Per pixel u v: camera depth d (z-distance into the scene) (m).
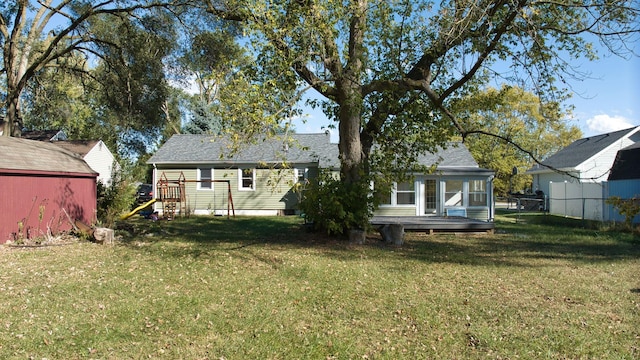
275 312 5.57
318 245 11.32
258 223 17.92
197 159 23.17
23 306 5.70
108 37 19.12
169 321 5.20
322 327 5.07
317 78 11.06
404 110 12.46
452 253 10.48
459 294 6.52
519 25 9.88
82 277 7.44
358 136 12.23
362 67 10.78
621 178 19.03
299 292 6.55
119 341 4.58
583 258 9.77
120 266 8.43
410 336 4.81
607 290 6.80
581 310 5.75
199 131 32.28
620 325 5.16
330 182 12.18
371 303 6.02
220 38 16.78
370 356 4.27
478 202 19.61
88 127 39.38
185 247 10.97
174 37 18.28
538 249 11.21
